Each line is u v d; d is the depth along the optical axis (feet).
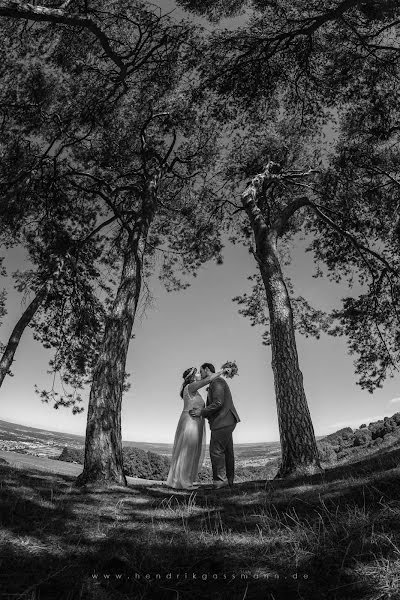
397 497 11.42
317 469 29.91
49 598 7.48
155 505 16.03
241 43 37.73
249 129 50.72
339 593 7.53
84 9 34.99
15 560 8.98
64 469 41.50
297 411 32.22
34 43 38.27
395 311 50.90
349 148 47.39
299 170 56.95
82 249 49.42
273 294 39.01
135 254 33.24
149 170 45.85
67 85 40.04
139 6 36.60
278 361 35.14
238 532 11.21
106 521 13.04
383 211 50.72
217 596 7.77
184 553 9.82
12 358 39.58
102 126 42.60
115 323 29.01
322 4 36.27
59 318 49.44
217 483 22.97
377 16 33.65
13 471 22.39
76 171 46.44
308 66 40.83
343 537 9.57
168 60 38.19
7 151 41.19
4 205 39.93
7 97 39.29
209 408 23.61
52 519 12.39
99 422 24.63
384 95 40.98
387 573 7.75
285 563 8.86
